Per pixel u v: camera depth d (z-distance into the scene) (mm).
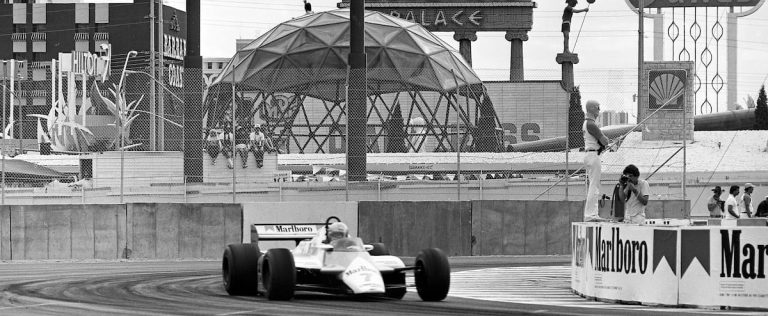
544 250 67562
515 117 150875
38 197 82562
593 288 36406
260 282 35062
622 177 43375
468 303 33562
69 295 35906
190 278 45406
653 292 34156
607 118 111438
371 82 141750
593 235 36844
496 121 132000
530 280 46000
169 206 63594
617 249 35344
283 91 140125
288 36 142000
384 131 153875
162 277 46094
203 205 63750
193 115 78188
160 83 90188
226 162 95188
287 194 80312
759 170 107438
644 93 108062
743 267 33031
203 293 36875
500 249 66938
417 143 162875
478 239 66625
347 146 69750
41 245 62312
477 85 149750
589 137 44781
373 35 142250
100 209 63031
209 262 60219
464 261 61156
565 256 66625
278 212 64062
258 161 96562
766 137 125875
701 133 127750
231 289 35344
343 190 80062
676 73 107812
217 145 95062
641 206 43469
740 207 80062
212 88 142125
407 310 30203
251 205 63812
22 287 39781
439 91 142000
